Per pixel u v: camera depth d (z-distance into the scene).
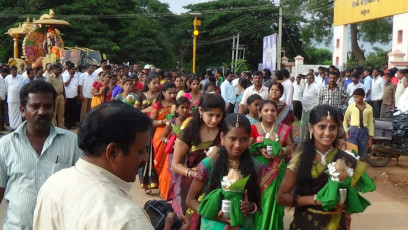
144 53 42.38
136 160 2.01
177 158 4.51
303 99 11.58
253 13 54.09
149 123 2.05
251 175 3.76
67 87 14.62
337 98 10.80
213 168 3.80
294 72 29.20
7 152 3.26
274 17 52.97
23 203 3.19
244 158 3.80
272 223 4.48
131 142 1.96
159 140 7.10
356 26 38.41
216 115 4.42
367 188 3.74
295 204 3.72
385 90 14.70
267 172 4.64
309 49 52.53
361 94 8.89
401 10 22.44
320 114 3.63
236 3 54.47
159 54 43.59
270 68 21.19
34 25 27.72
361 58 38.81
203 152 4.50
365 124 8.93
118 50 40.12
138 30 42.66
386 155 10.12
